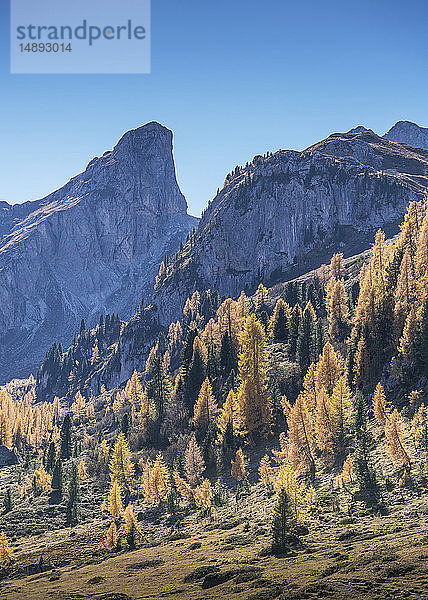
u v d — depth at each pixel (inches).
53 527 4254.4
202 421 5275.6
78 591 2071.9
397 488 2657.5
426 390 3735.2
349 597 1289.4
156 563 2405.3
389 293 4982.8
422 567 1427.2
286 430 4778.5
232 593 1579.7
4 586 2630.4
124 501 4539.9
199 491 3777.1
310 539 2218.3
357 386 4530.0
